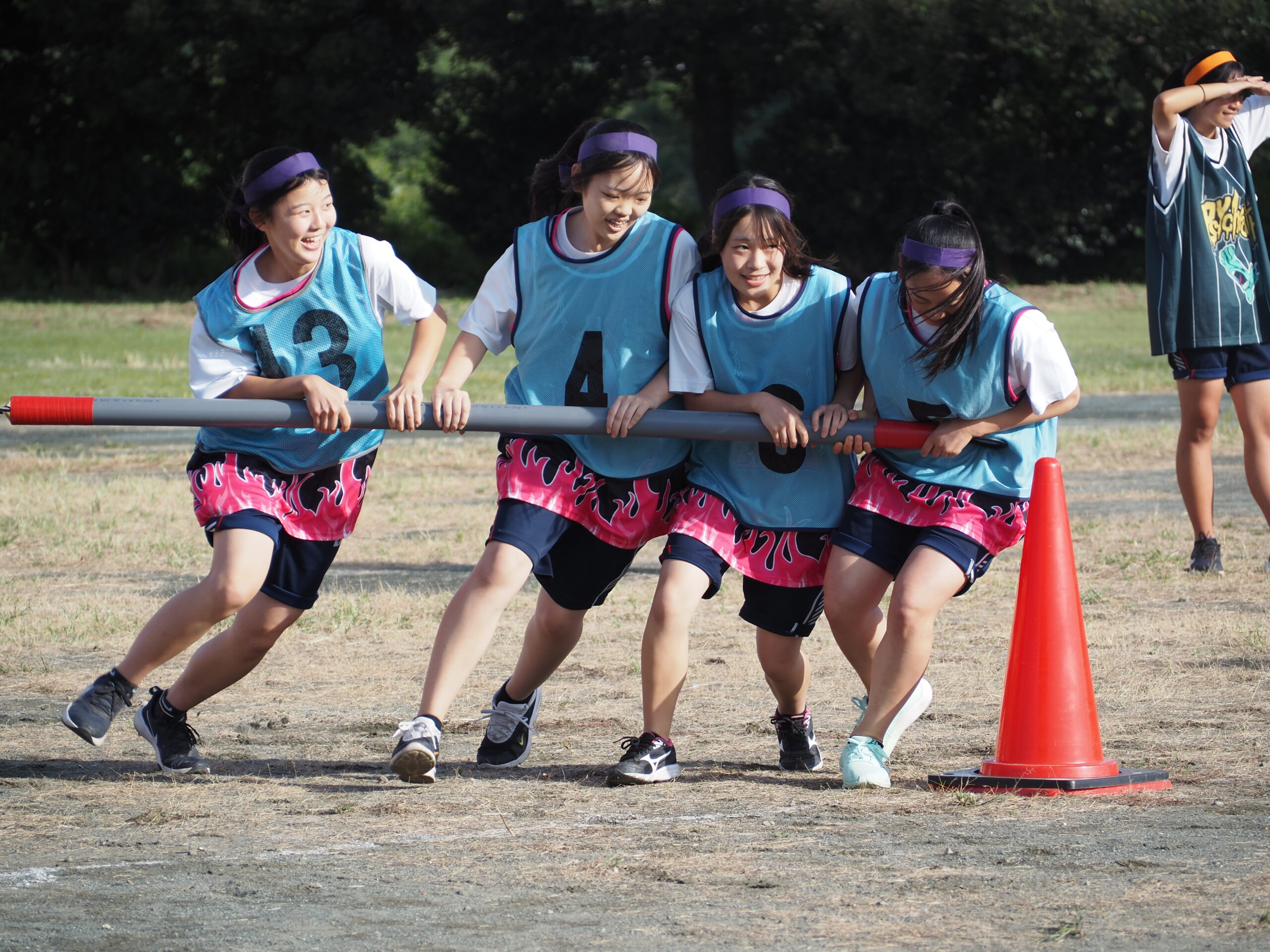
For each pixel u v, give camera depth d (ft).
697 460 38.27
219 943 24.80
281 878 28.58
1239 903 26.37
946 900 26.81
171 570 72.64
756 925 25.52
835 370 38.17
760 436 36.35
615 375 37.55
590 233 37.52
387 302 37.65
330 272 37.11
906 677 36.29
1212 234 65.67
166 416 35.86
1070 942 24.47
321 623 59.41
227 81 359.66
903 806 34.17
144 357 210.59
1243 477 103.76
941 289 35.17
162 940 25.00
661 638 36.52
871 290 37.01
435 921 25.89
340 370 37.65
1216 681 47.67
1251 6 327.06
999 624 58.54
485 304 38.01
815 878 28.27
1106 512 88.74
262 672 51.78
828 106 370.32
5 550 77.20
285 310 37.01
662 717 37.04
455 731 43.91
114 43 353.92
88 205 366.22
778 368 37.55
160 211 366.84
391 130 366.02
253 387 36.70
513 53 344.28
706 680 50.24
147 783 37.04
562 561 38.34
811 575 37.73
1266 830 31.45
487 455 120.78
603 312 37.32
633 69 351.05
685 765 39.06
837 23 332.80
